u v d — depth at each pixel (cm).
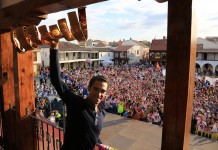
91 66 6144
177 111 164
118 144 649
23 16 299
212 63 5262
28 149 391
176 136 166
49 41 225
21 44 239
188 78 157
